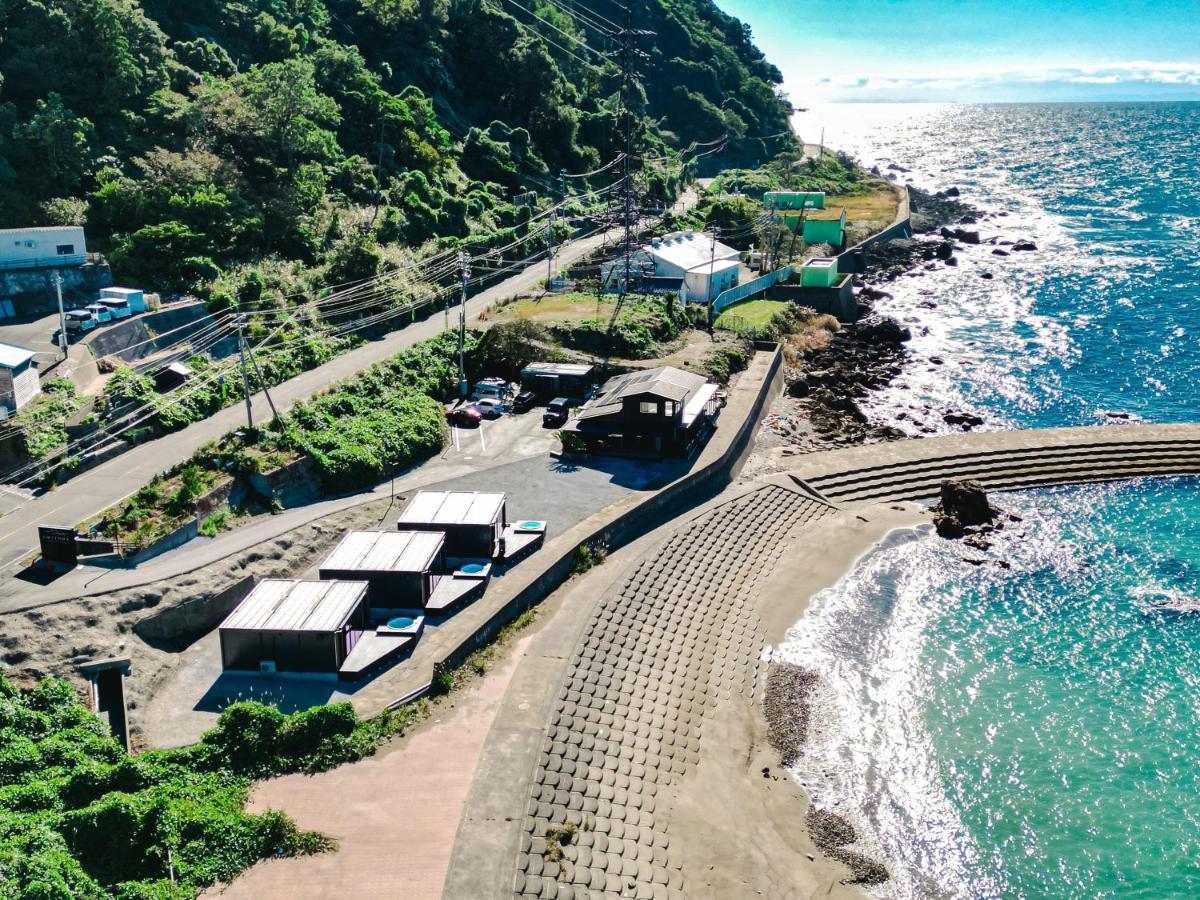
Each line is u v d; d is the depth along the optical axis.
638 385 84.50
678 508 78.19
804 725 57.53
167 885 40.41
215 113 117.38
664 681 59.47
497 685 55.34
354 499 74.44
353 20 171.50
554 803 47.34
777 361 111.06
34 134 103.25
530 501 75.00
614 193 170.62
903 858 48.66
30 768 45.88
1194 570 74.31
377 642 57.16
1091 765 54.84
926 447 92.50
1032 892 46.91
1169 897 46.56
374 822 44.94
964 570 74.81
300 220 115.44
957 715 58.78
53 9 113.69
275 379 90.00
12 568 59.06
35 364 76.25
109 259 97.44
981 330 132.75
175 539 64.50
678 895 44.88
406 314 108.88
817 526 80.81
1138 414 103.25
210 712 52.41
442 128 159.75
